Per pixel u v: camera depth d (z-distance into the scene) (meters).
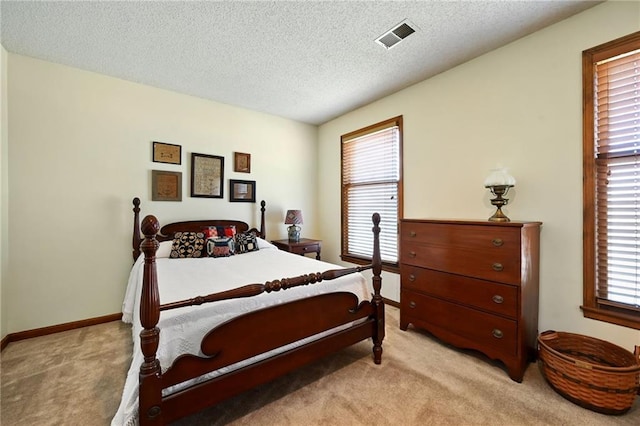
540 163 2.11
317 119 4.23
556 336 1.94
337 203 4.15
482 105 2.46
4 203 2.35
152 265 1.20
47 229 2.56
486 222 2.01
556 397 1.67
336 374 1.92
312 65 2.62
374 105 3.52
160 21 2.00
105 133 2.83
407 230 2.55
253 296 1.57
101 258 2.81
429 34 2.15
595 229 1.88
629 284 1.77
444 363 2.05
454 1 1.80
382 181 3.45
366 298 2.14
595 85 1.87
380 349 2.07
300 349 1.69
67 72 2.64
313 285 1.85
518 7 1.86
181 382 1.25
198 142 3.40
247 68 2.68
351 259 3.90
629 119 1.76
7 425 1.46
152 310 1.18
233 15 1.93
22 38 2.20
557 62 2.02
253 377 1.49
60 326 2.60
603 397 1.51
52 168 2.58
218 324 1.40
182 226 3.24
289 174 4.21
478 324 2.05
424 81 2.93
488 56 2.41
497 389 1.75
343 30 2.10
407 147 3.12
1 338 2.29
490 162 2.41
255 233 3.80
